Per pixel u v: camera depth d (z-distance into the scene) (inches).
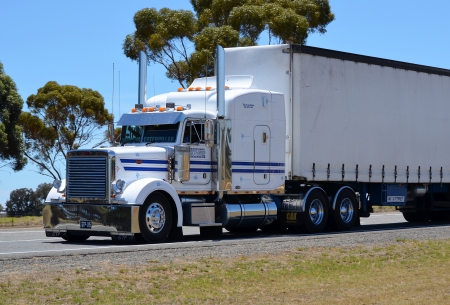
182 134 661.3
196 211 661.3
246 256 517.7
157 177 640.4
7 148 1540.4
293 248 572.7
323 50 776.9
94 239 695.7
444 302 375.2
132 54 1539.1
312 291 399.2
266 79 759.1
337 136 793.6
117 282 400.2
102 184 612.7
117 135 726.5
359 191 853.2
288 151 748.6
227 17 1541.6
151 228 614.9
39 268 433.1
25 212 1995.6
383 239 665.0
